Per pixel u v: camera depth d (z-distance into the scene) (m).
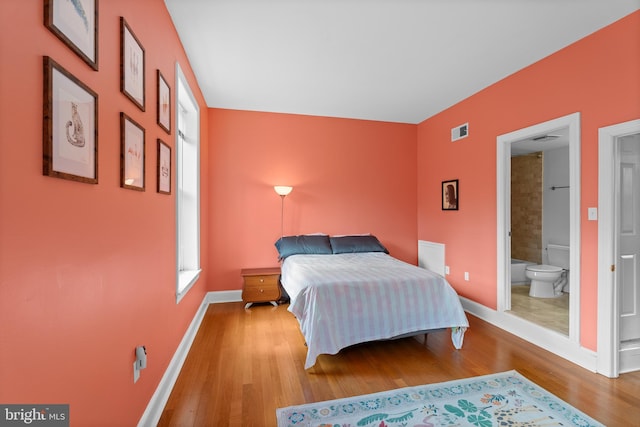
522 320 2.95
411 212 4.87
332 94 3.70
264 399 1.95
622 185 2.38
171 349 2.17
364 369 2.35
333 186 4.54
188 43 2.59
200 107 3.52
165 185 2.04
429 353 2.62
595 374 2.27
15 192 0.76
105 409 1.21
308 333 2.35
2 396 0.72
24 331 0.79
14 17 0.75
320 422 1.73
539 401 1.93
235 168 4.20
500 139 3.24
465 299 3.74
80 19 1.03
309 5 2.10
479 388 2.08
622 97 2.17
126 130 1.40
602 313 2.28
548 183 5.22
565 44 2.55
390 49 2.67
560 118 2.60
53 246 0.90
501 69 3.02
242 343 2.79
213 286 4.12
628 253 2.40
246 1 2.07
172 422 1.73
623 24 2.17
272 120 4.32
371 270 3.02
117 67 1.34
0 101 0.71
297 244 4.07
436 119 4.40
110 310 1.26
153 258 1.80
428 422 1.74
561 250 4.88
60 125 0.92
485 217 3.45
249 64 2.95
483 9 2.13
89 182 1.08
